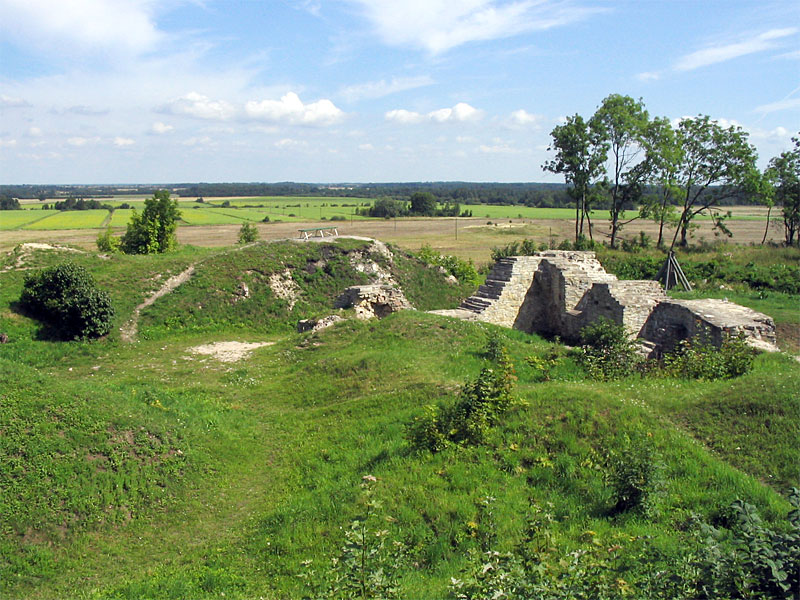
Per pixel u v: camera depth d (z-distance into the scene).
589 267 25.78
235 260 29.50
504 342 17.80
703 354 14.56
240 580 8.49
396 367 16.16
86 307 22.28
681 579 6.12
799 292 27.73
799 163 43.75
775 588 5.74
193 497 10.79
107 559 9.16
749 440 9.95
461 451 10.73
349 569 7.28
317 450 12.35
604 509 8.83
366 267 32.12
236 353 21.75
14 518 9.34
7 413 11.16
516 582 6.29
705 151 41.34
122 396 13.48
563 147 43.31
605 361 15.88
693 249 41.84
